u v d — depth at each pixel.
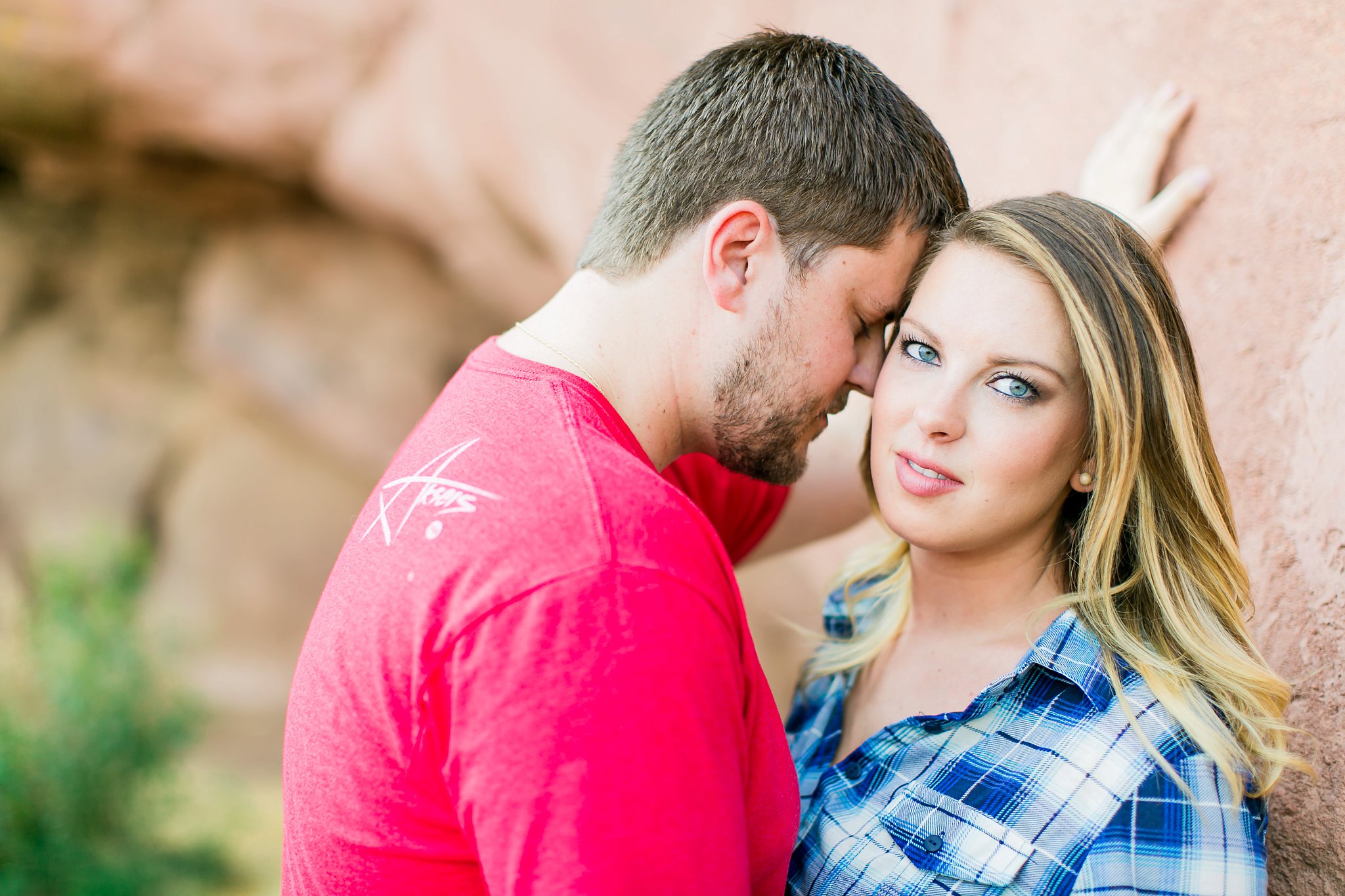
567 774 0.87
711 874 0.90
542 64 4.29
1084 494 1.28
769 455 1.29
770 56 1.22
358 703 1.00
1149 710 1.12
